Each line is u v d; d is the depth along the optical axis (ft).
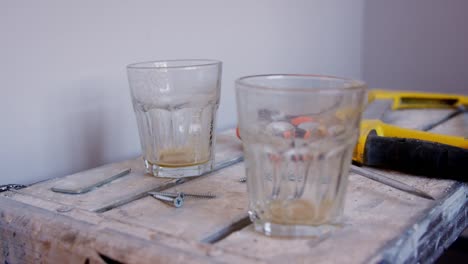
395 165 1.64
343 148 1.24
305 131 1.26
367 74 3.46
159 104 1.66
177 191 1.53
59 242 1.28
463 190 1.52
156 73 1.64
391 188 1.51
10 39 1.64
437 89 3.17
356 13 3.33
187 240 1.19
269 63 2.62
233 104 2.43
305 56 2.89
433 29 3.12
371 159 1.65
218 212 1.38
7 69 1.65
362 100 1.23
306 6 2.83
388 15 3.29
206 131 1.68
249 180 1.28
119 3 1.91
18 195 1.51
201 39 2.23
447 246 1.44
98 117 1.91
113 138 1.98
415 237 1.25
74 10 1.79
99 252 1.21
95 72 1.87
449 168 1.55
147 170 1.69
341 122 1.23
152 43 2.04
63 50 1.77
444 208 1.40
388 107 2.36
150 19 2.02
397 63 3.31
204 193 1.51
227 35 2.35
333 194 1.25
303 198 1.26
